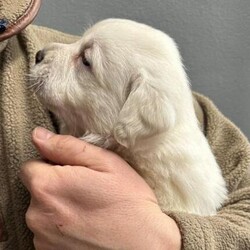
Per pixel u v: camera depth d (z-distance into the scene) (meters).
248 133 0.42
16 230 0.25
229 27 0.39
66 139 0.24
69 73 0.27
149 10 0.38
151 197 0.24
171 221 0.23
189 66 0.39
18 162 0.25
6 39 0.24
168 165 0.26
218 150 0.30
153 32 0.27
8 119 0.25
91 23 0.35
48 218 0.22
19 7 0.25
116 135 0.25
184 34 0.39
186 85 0.27
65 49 0.27
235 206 0.27
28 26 0.27
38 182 0.22
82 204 0.22
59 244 0.22
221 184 0.28
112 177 0.23
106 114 0.26
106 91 0.26
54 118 0.28
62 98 0.26
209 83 0.40
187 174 0.26
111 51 0.26
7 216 0.25
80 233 0.22
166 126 0.24
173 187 0.26
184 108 0.26
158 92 0.25
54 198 0.22
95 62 0.26
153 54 0.26
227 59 0.40
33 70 0.26
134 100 0.25
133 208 0.23
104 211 0.22
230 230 0.24
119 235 0.22
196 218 0.24
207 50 0.39
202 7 0.38
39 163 0.23
